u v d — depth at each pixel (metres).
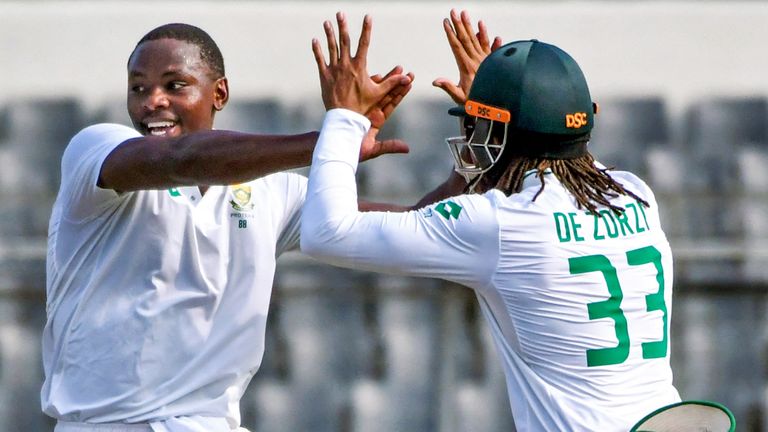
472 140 9.52
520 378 9.19
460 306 21.31
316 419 22.09
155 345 10.24
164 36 10.92
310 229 9.06
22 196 24.31
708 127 28.25
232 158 9.21
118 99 28.50
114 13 29.67
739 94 29.94
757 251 20.59
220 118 27.09
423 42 29.52
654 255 9.38
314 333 22.41
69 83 29.48
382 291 21.70
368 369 22.30
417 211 9.25
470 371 21.59
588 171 9.41
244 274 10.62
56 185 26.39
